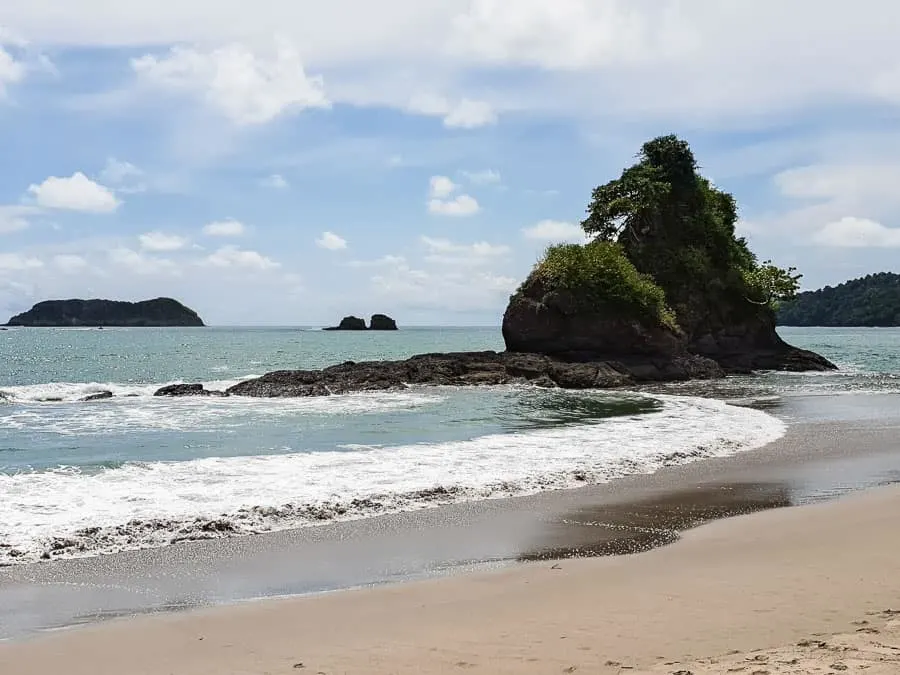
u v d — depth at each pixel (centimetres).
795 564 909
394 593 846
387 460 1664
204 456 1750
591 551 1026
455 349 9338
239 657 668
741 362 5300
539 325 4434
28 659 671
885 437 2083
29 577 916
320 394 3397
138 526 1108
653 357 4416
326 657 661
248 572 942
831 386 3906
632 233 5281
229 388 3497
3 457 1738
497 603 802
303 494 1322
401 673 616
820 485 1462
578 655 636
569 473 1535
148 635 727
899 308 19712
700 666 577
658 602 784
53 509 1202
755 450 1881
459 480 1454
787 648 610
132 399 3206
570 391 3638
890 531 1054
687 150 5575
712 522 1179
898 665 546
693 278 5212
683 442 1933
